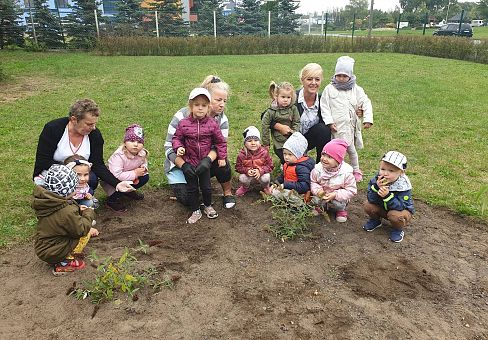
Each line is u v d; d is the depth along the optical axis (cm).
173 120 456
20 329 284
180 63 1809
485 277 350
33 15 2233
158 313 301
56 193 316
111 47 2130
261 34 3170
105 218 436
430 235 414
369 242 399
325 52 2433
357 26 5656
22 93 1103
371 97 1084
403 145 692
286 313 304
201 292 324
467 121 855
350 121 513
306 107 520
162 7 2892
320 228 420
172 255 371
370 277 346
